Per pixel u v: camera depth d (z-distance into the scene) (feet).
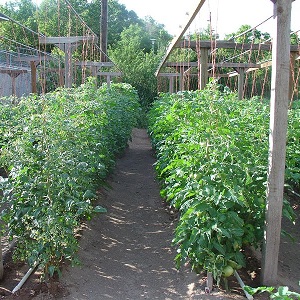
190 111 16.61
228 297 12.78
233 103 20.35
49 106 18.58
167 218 22.20
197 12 16.83
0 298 12.76
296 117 24.41
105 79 84.23
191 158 14.05
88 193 13.99
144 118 72.79
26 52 65.16
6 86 58.59
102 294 13.92
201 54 30.45
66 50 31.58
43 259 12.87
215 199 12.45
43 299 12.86
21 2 85.81
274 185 13.00
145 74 85.35
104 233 19.69
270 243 13.23
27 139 13.88
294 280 14.67
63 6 58.39
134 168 36.19
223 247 12.92
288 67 12.64
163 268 16.14
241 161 13.03
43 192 13.19
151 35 158.20
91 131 18.86
